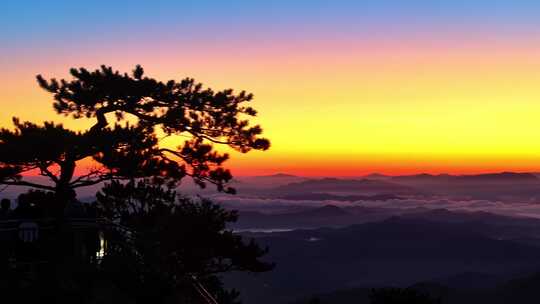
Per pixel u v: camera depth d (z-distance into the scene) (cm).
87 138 1478
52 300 1195
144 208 1980
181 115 1648
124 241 1483
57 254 1373
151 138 1612
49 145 1403
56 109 1609
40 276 1270
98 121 1619
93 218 1487
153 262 1386
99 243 1468
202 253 1705
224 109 1736
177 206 1847
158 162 1612
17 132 1436
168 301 1356
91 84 1585
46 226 1415
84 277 1300
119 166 1502
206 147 1739
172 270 1421
